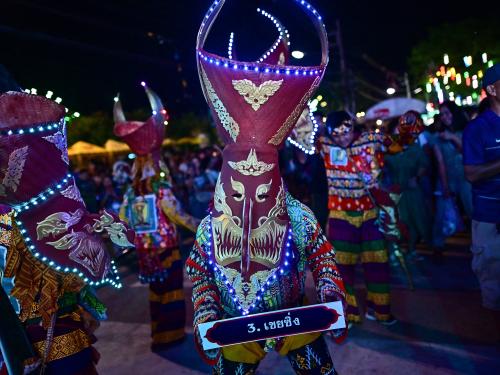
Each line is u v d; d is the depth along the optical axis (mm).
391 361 3863
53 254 2307
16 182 2234
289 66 2158
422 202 6598
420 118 4449
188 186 11930
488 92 3615
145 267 4434
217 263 2279
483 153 3627
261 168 2211
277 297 2340
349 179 4512
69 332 2422
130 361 4332
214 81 2184
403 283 5730
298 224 2420
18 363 2104
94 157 24859
